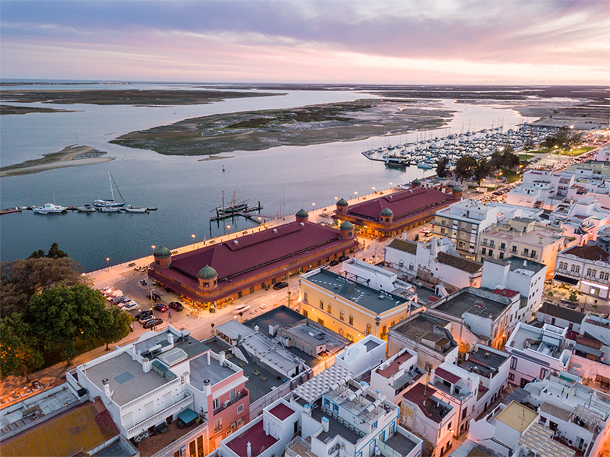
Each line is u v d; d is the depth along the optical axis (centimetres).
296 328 8794
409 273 11844
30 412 5978
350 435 5359
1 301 8844
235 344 8075
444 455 6350
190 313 10894
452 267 10712
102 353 9081
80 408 5791
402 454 5369
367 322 8750
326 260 14188
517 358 7700
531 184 18962
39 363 7775
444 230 14025
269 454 5550
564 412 5853
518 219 13225
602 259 11462
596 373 7569
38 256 13238
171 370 6169
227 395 6394
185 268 11975
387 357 7969
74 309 8150
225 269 11756
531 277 9606
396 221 16900
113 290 11694
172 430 5975
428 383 6906
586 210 15188
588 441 5462
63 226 19150
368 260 14100
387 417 5519
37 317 8106
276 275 12456
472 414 6794
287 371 7319
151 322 10200
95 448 5366
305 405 5662
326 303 9769
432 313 8738
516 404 6066
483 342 8162
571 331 8700
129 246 16988
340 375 6241
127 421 5625
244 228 19188
